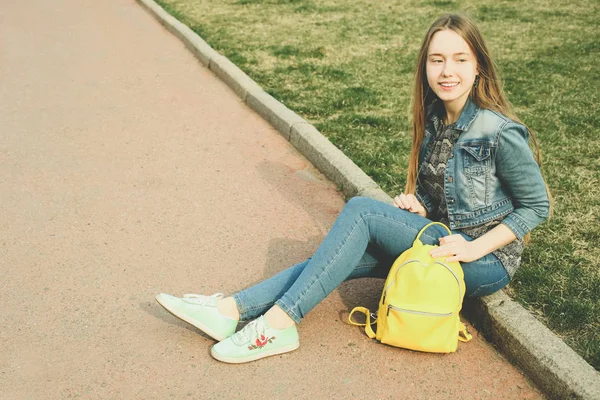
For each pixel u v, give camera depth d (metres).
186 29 9.69
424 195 3.30
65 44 9.30
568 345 3.08
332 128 5.80
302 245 4.11
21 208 4.52
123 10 11.97
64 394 2.88
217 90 7.23
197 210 4.52
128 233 4.20
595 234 4.04
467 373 3.02
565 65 7.84
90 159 5.35
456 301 2.93
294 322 3.09
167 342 3.21
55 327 3.30
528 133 2.95
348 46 8.87
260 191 4.81
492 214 2.99
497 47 8.77
